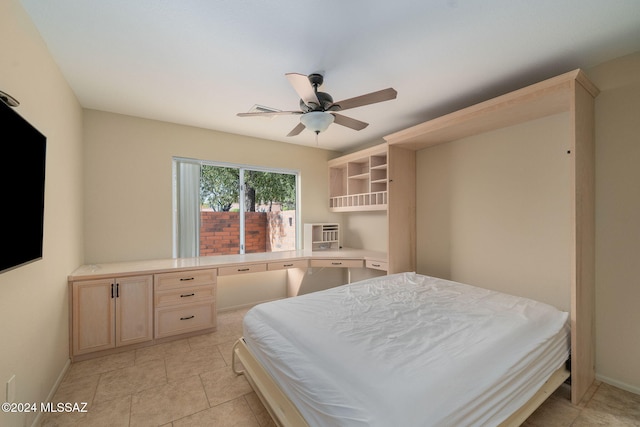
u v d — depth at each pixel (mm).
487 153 2842
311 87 1809
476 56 1947
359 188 4367
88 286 2395
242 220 3959
